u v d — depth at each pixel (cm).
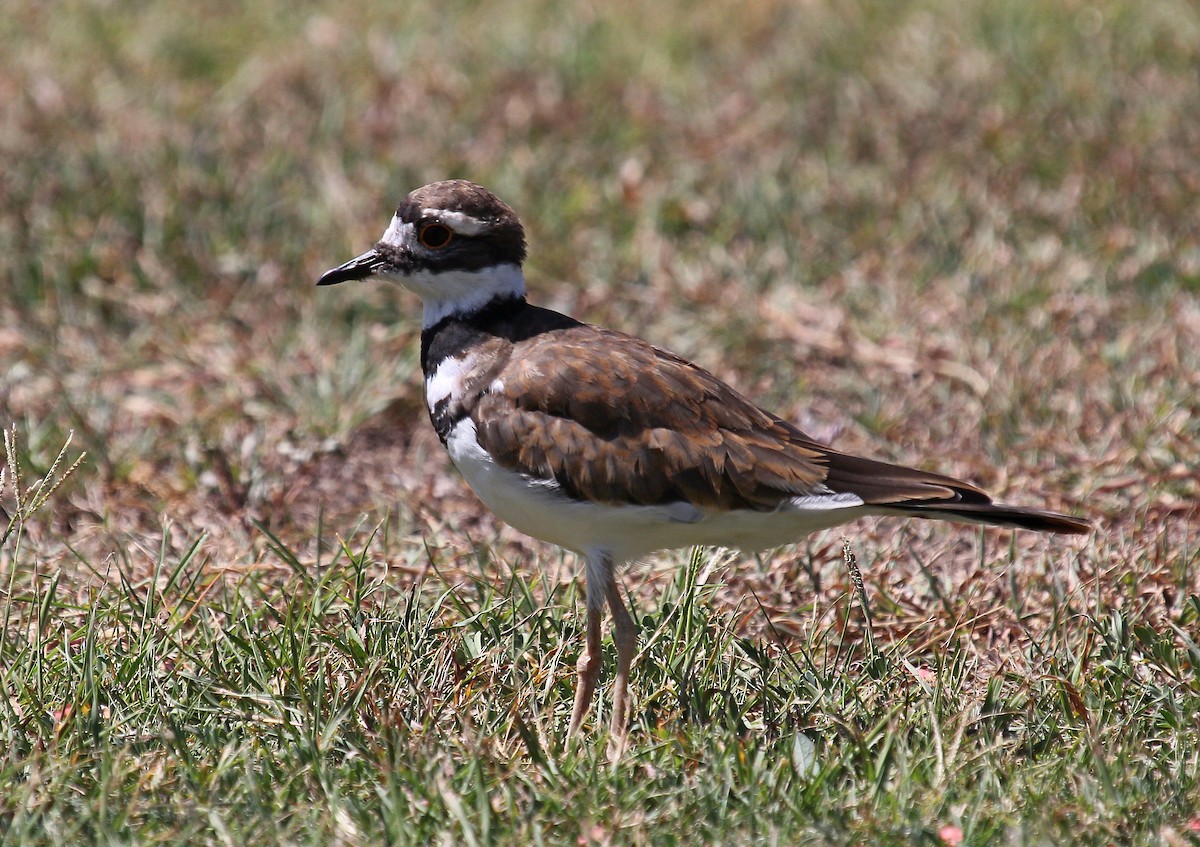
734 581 1041
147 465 1230
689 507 879
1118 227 1517
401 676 891
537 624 952
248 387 1323
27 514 948
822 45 1919
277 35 1989
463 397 918
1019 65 1823
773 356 1380
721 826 759
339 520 1177
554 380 891
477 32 1989
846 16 2009
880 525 1148
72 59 1897
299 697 878
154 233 1517
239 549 1094
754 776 798
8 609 924
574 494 884
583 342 916
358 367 1329
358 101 1802
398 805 753
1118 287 1438
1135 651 946
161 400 1330
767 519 884
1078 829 755
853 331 1385
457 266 947
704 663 931
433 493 1213
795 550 1091
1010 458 1208
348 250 1492
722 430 885
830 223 1567
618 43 1964
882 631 1000
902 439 1259
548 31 1989
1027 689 905
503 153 1673
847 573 1039
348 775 810
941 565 1095
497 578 1035
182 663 924
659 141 1716
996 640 994
